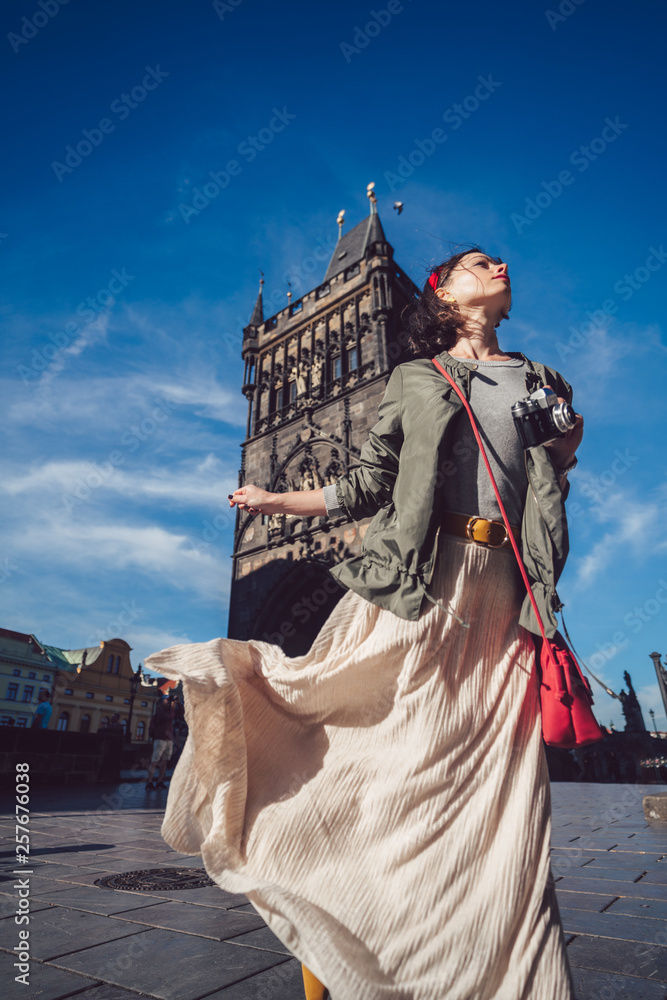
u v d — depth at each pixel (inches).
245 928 83.0
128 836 181.5
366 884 35.8
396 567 43.1
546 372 55.2
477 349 55.6
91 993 60.1
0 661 1889.8
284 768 43.4
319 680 43.8
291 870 38.0
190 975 64.7
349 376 1116.5
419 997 31.4
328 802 39.8
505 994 30.7
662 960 68.5
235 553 1136.2
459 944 32.3
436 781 37.9
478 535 43.8
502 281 56.1
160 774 410.6
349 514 53.8
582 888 110.0
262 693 46.9
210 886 110.8
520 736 40.2
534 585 43.3
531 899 33.6
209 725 42.4
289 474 1128.8
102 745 464.1
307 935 32.6
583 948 74.4
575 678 39.3
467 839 35.7
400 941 33.2
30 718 1920.5
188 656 44.7
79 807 276.1
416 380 50.8
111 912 92.0
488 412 48.8
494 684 41.5
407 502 44.5
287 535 1044.5
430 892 34.4
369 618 44.4
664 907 94.3
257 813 41.3
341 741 42.6
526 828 35.7
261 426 1272.1
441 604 41.9
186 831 44.0
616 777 1072.2
